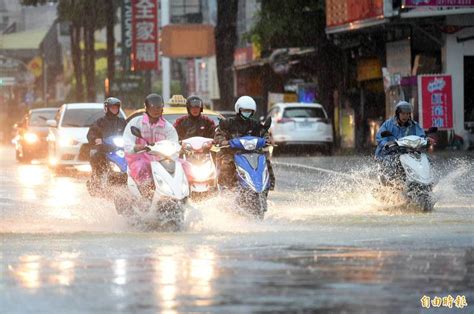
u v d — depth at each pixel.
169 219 25.05
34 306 14.54
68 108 54.81
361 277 16.97
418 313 13.91
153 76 161.00
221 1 81.38
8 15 193.25
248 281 16.61
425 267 18.08
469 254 19.89
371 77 73.19
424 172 30.02
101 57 178.62
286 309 14.17
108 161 30.22
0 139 122.75
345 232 24.36
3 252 20.80
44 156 66.19
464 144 64.25
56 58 178.00
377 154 31.31
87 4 115.19
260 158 27.75
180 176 25.48
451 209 30.91
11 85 145.38
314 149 71.38
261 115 97.75
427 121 62.12
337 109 78.19
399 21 61.59
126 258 19.64
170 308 14.31
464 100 64.88
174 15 139.62
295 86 90.12
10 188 42.38
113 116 35.81
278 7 74.19
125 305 14.55
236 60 103.00
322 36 74.81
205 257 19.66
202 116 31.11
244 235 23.78
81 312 14.06
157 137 27.11
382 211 30.25
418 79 62.28
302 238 23.03
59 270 18.06
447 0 59.47
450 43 64.38
